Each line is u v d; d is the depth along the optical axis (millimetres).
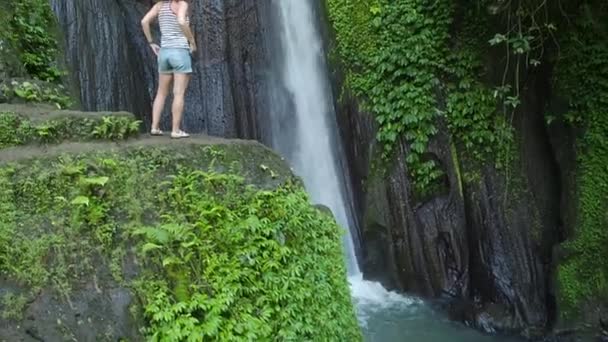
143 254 4277
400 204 9352
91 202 4348
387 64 9258
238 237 4707
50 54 7254
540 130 9211
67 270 3979
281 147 11094
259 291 4598
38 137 5102
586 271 8125
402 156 9305
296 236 5082
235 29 11516
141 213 4496
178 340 4055
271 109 11297
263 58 11531
